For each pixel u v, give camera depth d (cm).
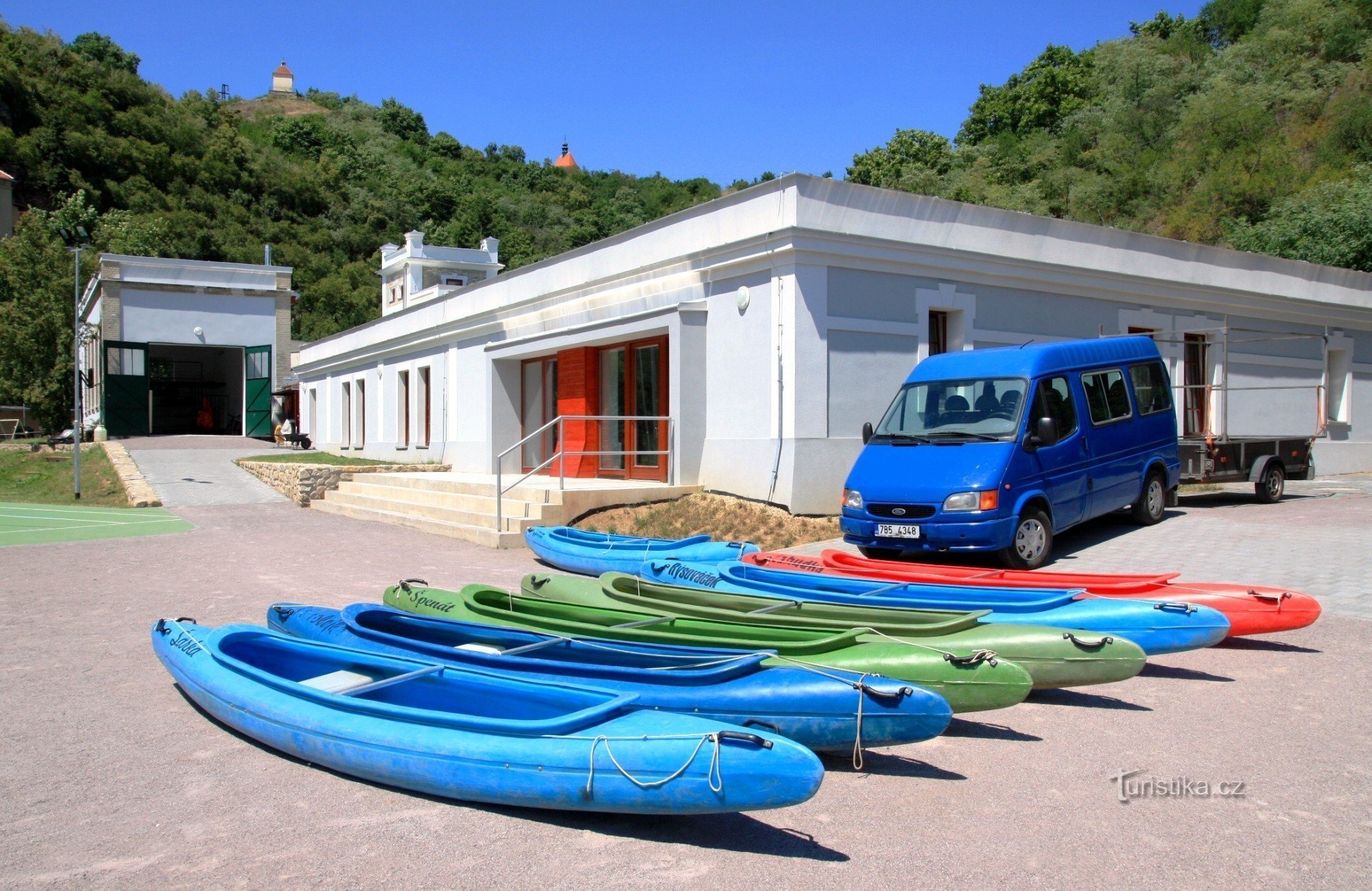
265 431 3522
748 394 1341
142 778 459
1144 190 4403
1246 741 505
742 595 755
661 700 470
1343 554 982
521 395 1964
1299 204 3014
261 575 1053
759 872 364
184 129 7375
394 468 2027
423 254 4262
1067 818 413
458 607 733
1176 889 349
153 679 634
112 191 6431
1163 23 6619
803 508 1252
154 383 4131
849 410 1304
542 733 412
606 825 409
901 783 459
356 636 611
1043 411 1013
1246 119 4234
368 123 12381
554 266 1828
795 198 1267
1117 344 1177
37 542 1345
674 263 1479
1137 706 570
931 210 1402
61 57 7156
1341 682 602
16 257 3972
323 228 7412
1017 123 6391
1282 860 371
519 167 11219
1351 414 2091
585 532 1150
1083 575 782
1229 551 1013
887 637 558
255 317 3625
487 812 421
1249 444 1391
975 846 387
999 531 924
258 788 447
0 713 561
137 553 1235
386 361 2572
